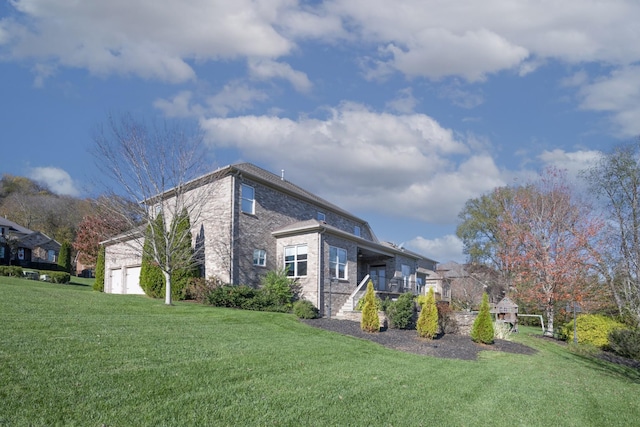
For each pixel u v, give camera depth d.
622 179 19.25
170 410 6.36
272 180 26.39
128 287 26.73
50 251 52.09
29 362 7.51
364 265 31.86
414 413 7.63
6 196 66.19
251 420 6.41
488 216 44.75
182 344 10.38
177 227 20.22
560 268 24.50
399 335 16.95
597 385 12.09
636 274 16.41
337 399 7.79
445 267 52.62
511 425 7.68
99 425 5.62
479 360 13.77
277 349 11.24
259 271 23.14
